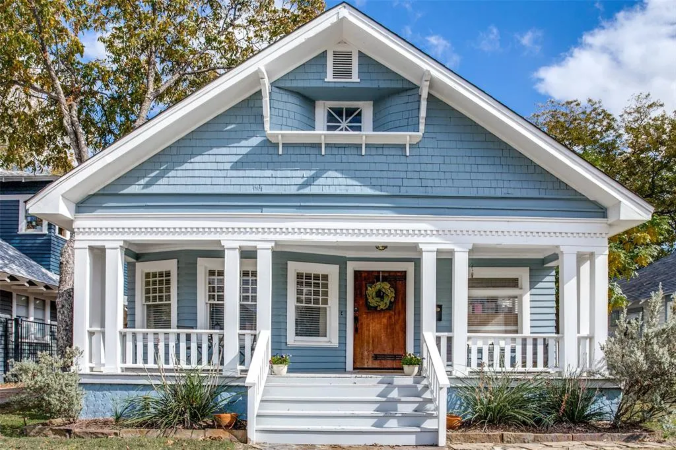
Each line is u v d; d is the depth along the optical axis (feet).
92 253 44.04
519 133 40.75
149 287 48.47
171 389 38.32
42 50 58.18
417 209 41.93
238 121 42.52
